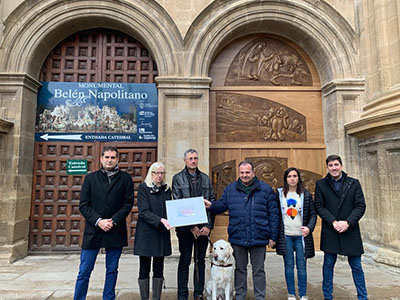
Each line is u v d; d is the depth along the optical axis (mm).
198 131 5855
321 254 5883
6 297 3623
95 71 6398
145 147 6250
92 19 6133
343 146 5922
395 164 5000
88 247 3029
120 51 6531
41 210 5988
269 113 6469
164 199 3350
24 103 5727
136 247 3170
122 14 6043
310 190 6281
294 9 6211
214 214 3596
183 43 5969
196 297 3449
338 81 6035
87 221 3107
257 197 3346
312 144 6398
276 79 6586
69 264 5184
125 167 6168
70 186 6082
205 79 5906
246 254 3373
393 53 5453
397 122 4680
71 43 6453
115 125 6254
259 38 6660
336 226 3254
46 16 5957
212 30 6109
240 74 6543
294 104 6539
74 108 6250
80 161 6121
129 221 6066
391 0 5535
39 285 4070
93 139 6195
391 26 5520
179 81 5867
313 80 6648
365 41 6043
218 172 6199
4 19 5785
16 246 5402
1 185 5434
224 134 6340
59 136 6164
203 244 3570
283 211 3500
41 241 5918
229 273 3230
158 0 6074
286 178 3547
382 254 5035
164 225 3109
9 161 5496
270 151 6344
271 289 3938
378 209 5367
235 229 3326
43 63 6340
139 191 3318
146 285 3211
